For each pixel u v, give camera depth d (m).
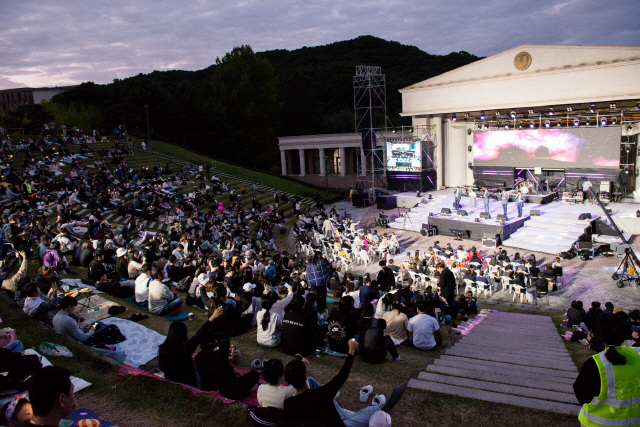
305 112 79.38
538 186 38.69
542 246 28.31
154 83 65.00
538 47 37.16
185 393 6.46
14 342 7.33
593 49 34.69
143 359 8.46
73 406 3.60
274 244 31.72
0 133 42.38
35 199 26.67
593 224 30.59
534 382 7.61
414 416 6.30
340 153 60.56
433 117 45.38
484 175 42.59
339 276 20.36
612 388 3.69
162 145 54.81
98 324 9.46
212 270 13.23
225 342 7.08
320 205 44.34
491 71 40.12
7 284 11.13
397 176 47.78
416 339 10.03
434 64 103.12
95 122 68.19
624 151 36.22
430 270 22.19
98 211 23.58
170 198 34.81
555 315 17.80
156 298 11.02
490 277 22.78
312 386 6.55
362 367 8.49
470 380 7.56
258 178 52.38
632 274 21.75
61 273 14.39
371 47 127.00
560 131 36.97
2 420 5.07
